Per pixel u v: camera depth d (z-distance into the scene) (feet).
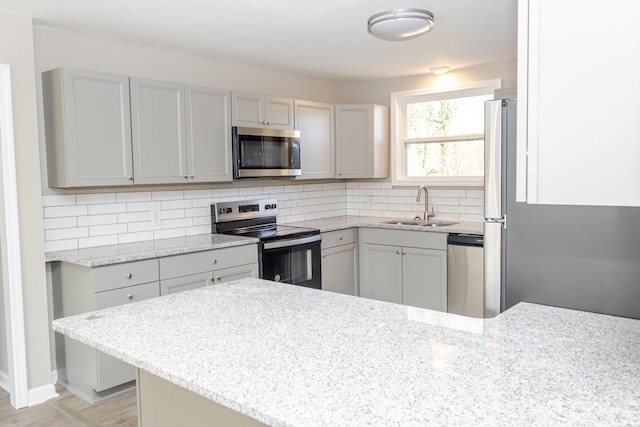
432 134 16.75
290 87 16.35
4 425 9.30
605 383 3.81
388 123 17.26
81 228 11.32
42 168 10.73
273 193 15.92
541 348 4.59
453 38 11.98
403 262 14.89
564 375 3.97
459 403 3.54
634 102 2.82
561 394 3.64
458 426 3.23
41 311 10.25
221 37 11.59
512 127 8.85
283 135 14.35
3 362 10.97
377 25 10.02
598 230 6.64
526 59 3.14
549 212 7.08
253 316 5.86
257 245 12.75
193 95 12.30
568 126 3.03
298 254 13.85
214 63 14.02
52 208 10.86
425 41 12.23
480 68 15.17
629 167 2.86
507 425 3.22
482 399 3.59
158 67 12.75
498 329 5.19
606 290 6.64
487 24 10.83
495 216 9.14
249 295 6.91
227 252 12.00
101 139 10.63
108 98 10.72
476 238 13.28
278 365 4.34
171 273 10.89
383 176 17.15
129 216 12.20
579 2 2.95
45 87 10.55
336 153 16.63
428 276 14.35
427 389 3.78
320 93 17.47
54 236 10.90
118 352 4.79
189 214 13.53
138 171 11.27
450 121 16.37
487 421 3.28
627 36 2.82
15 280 9.84
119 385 10.56
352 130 16.65
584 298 6.84
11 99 9.66
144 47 12.38
